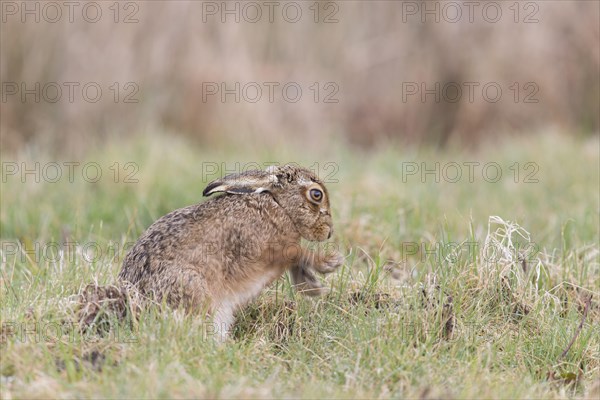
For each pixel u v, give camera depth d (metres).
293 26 28.73
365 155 25.88
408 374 10.97
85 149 24.81
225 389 10.03
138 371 10.15
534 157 24.14
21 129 26.02
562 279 14.19
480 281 13.21
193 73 27.00
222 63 27.34
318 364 11.30
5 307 12.05
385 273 13.95
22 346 10.77
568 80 28.77
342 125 29.00
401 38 29.38
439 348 11.75
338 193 18.39
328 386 10.54
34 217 18.42
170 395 9.80
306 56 28.95
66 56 26.28
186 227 12.28
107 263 14.04
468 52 28.95
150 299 11.83
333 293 13.18
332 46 29.30
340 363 11.26
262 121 27.23
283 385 10.55
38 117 26.08
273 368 11.05
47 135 25.77
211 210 12.42
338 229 16.52
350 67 29.39
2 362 10.55
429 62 29.22
